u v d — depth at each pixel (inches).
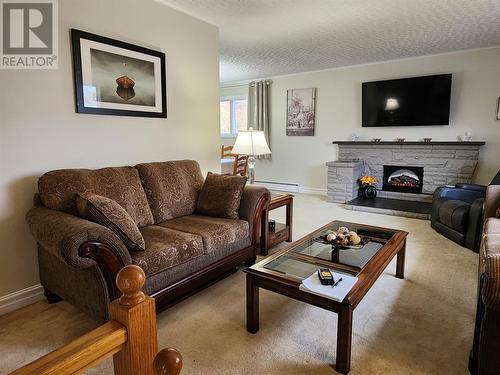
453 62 194.1
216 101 147.2
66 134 95.1
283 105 261.7
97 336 28.8
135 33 111.0
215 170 149.6
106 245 66.3
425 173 207.2
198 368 63.6
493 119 187.6
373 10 128.4
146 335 31.8
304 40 166.4
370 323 78.9
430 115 201.2
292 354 67.8
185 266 85.7
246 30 150.6
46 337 74.2
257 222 109.4
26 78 86.0
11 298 87.0
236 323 79.0
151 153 120.8
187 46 130.6
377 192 223.3
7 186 84.4
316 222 172.6
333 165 221.6
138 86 112.8
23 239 88.4
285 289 67.2
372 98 218.8
